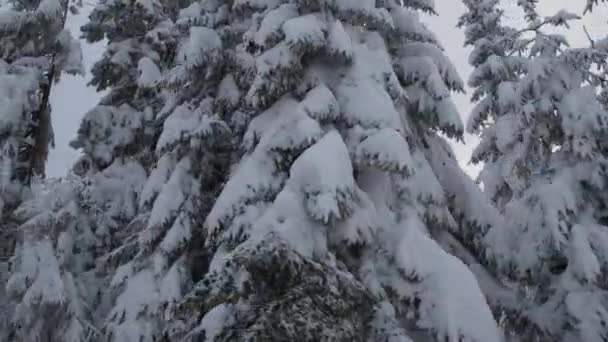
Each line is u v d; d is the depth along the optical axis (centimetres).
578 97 1158
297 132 834
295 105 892
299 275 605
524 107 1191
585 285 1030
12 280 1090
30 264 1117
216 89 1159
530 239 1093
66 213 1177
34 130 1420
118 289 1203
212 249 919
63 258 1192
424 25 1112
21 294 1130
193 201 1016
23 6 1505
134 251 1200
